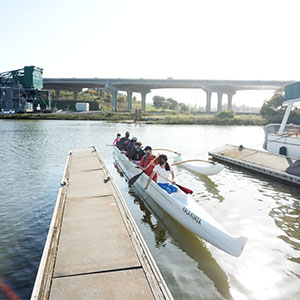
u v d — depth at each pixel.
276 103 59.91
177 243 5.83
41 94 100.94
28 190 9.16
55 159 14.78
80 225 5.46
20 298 4.07
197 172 11.73
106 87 98.69
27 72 85.56
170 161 14.55
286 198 8.62
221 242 5.23
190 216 6.10
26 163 13.64
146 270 3.95
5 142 22.41
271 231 6.35
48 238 4.85
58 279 3.75
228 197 8.67
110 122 56.62
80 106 88.25
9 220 6.78
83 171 10.45
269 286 4.43
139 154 10.86
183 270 4.84
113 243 4.72
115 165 13.44
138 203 8.18
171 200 6.85
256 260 5.18
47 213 7.25
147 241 5.91
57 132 33.09
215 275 4.70
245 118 60.12
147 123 54.62
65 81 100.75
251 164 12.25
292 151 13.29
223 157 14.64
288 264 5.04
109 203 6.76
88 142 23.25
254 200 8.41
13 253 5.29
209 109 93.69
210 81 90.56
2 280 4.47
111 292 3.49
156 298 3.37
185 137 29.41
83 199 7.09
